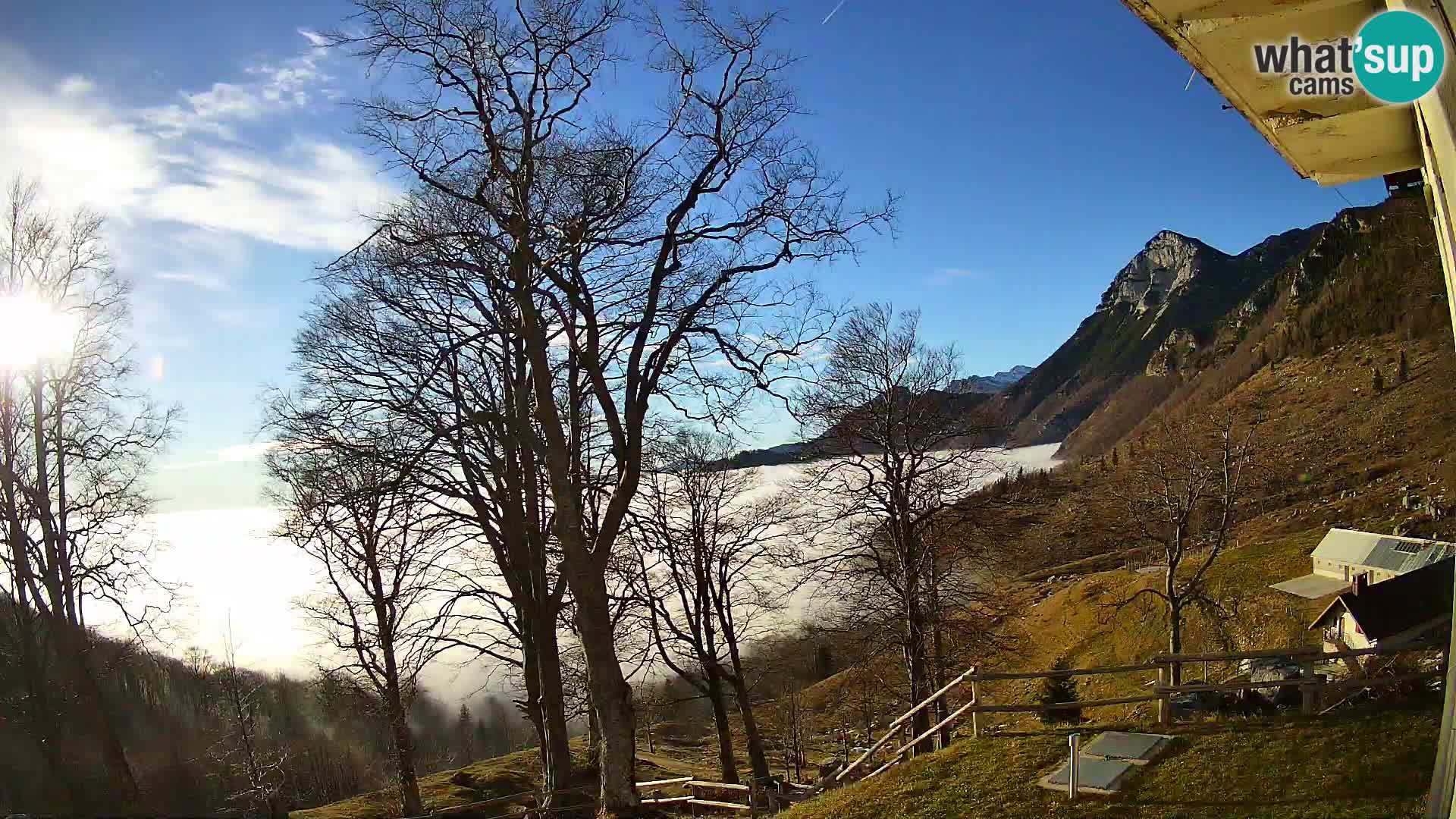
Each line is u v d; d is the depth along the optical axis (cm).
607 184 1394
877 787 1345
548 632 1794
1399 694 1261
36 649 2192
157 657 2458
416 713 4875
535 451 1430
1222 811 1054
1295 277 17038
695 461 2597
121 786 2155
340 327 1798
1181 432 3619
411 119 1314
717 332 1456
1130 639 4244
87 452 2114
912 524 2331
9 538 2078
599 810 1346
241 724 2720
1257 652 1338
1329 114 423
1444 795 399
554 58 1323
